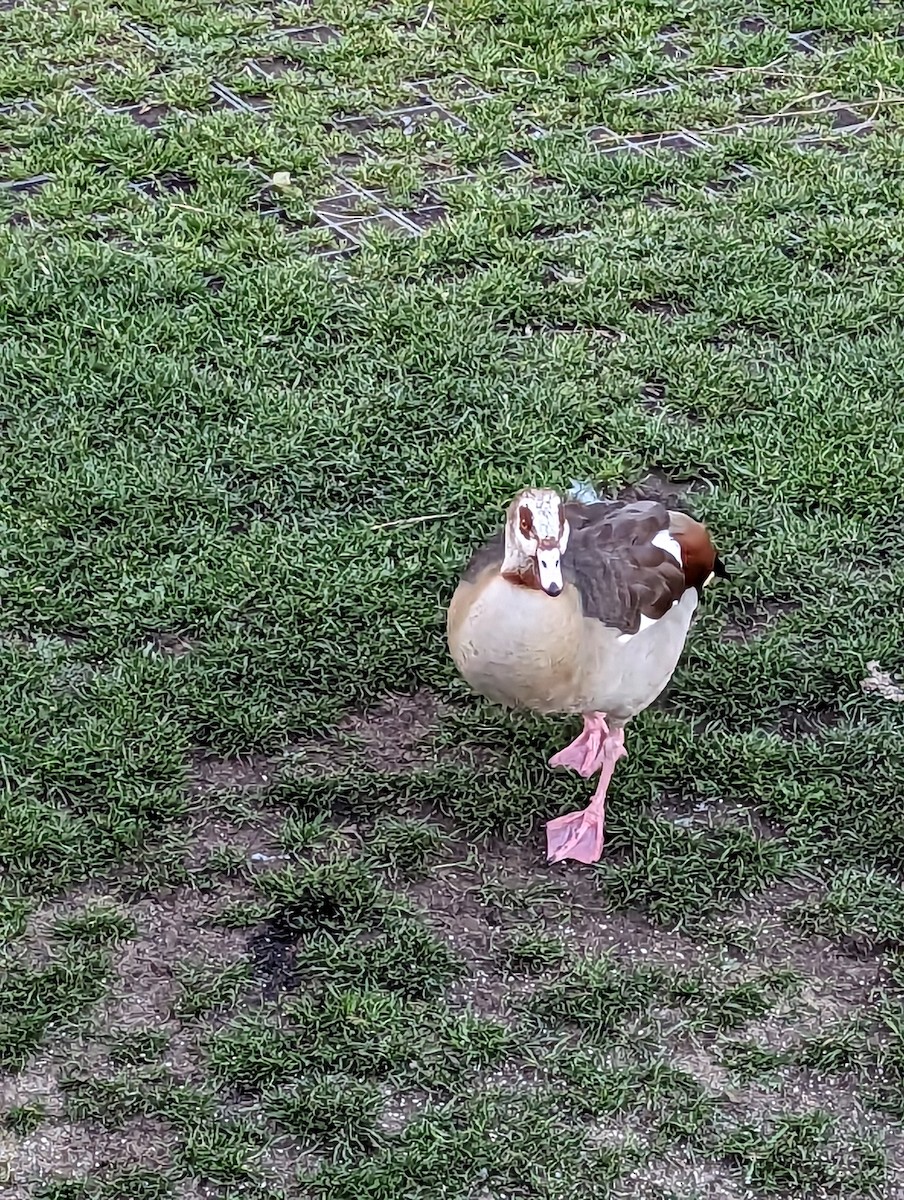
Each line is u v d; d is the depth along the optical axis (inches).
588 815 194.9
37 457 251.0
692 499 249.3
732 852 194.5
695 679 218.2
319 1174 157.3
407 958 179.5
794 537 242.7
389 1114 164.7
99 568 230.5
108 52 372.5
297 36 385.7
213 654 217.6
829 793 202.7
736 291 299.7
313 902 185.8
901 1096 168.4
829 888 191.8
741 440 263.9
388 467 253.8
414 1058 169.2
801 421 267.9
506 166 339.3
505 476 252.2
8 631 221.0
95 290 290.5
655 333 288.7
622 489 237.5
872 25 396.5
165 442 256.8
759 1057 171.0
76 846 190.1
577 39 385.1
